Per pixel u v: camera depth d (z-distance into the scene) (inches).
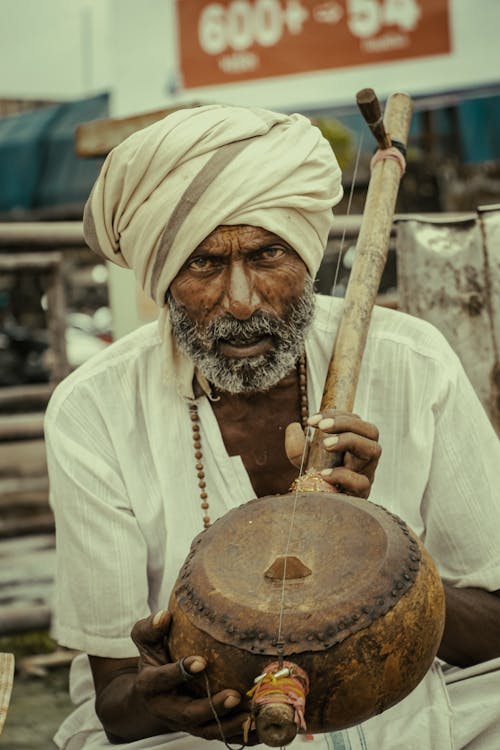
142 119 125.6
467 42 213.3
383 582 62.5
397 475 85.6
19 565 202.8
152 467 86.9
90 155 128.7
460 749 80.1
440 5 213.2
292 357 82.0
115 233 85.7
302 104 222.7
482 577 83.0
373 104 83.6
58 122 257.3
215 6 222.8
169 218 80.3
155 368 88.8
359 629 60.8
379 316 89.7
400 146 91.7
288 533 66.7
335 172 84.4
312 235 82.6
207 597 63.7
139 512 85.3
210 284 80.8
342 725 63.0
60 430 86.9
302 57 221.0
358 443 71.7
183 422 87.0
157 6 225.3
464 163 280.8
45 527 221.0
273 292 80.6
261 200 79.4
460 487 84.1
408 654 62.4
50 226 156.9
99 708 81.4
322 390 86.7
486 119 265.4
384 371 86.7
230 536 67.6
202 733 66.8
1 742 131.4
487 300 105.0
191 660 62.7
